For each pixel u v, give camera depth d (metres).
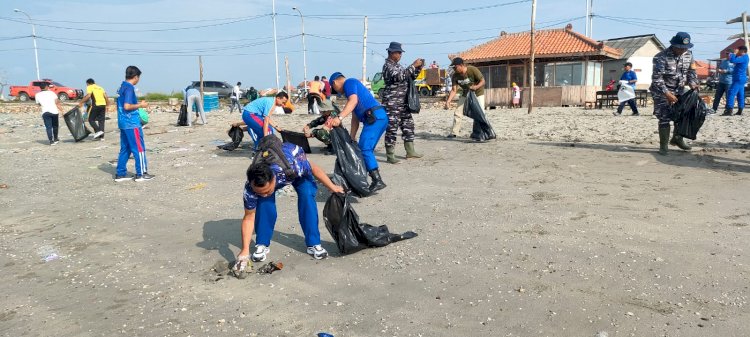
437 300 3.77
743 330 3.11
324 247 5.09
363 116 6.97
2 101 44.78
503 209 5.87
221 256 5.00
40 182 9.10
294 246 5.14
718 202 5.66
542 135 11.88
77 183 8.88
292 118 20.50
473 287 3.93
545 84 28.64
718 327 3.16
